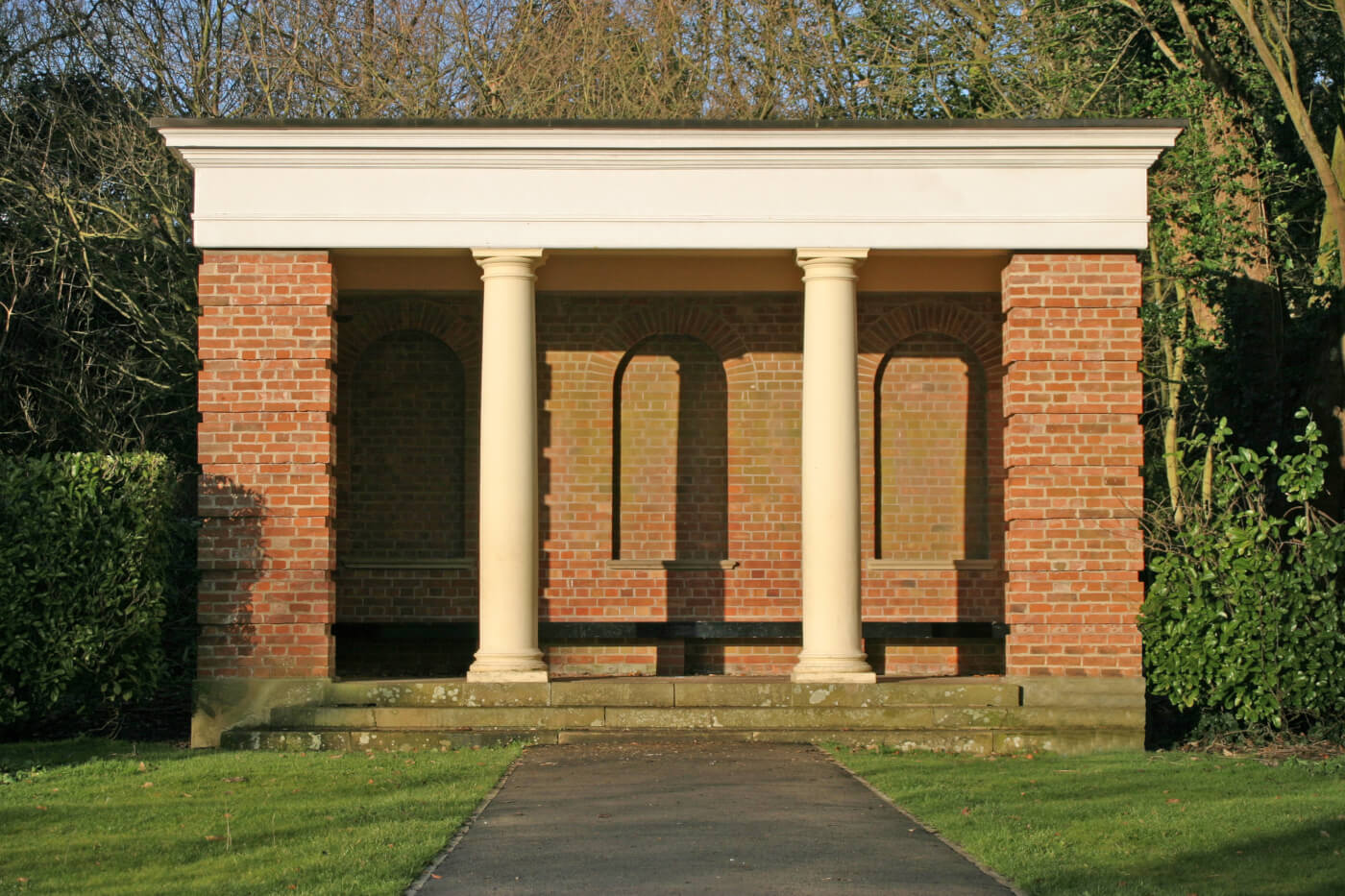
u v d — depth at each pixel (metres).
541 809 10.48
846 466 14.61
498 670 14.48
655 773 12.12
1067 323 14.60
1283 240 20.20
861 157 14.60
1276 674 14.34
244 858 8.85
